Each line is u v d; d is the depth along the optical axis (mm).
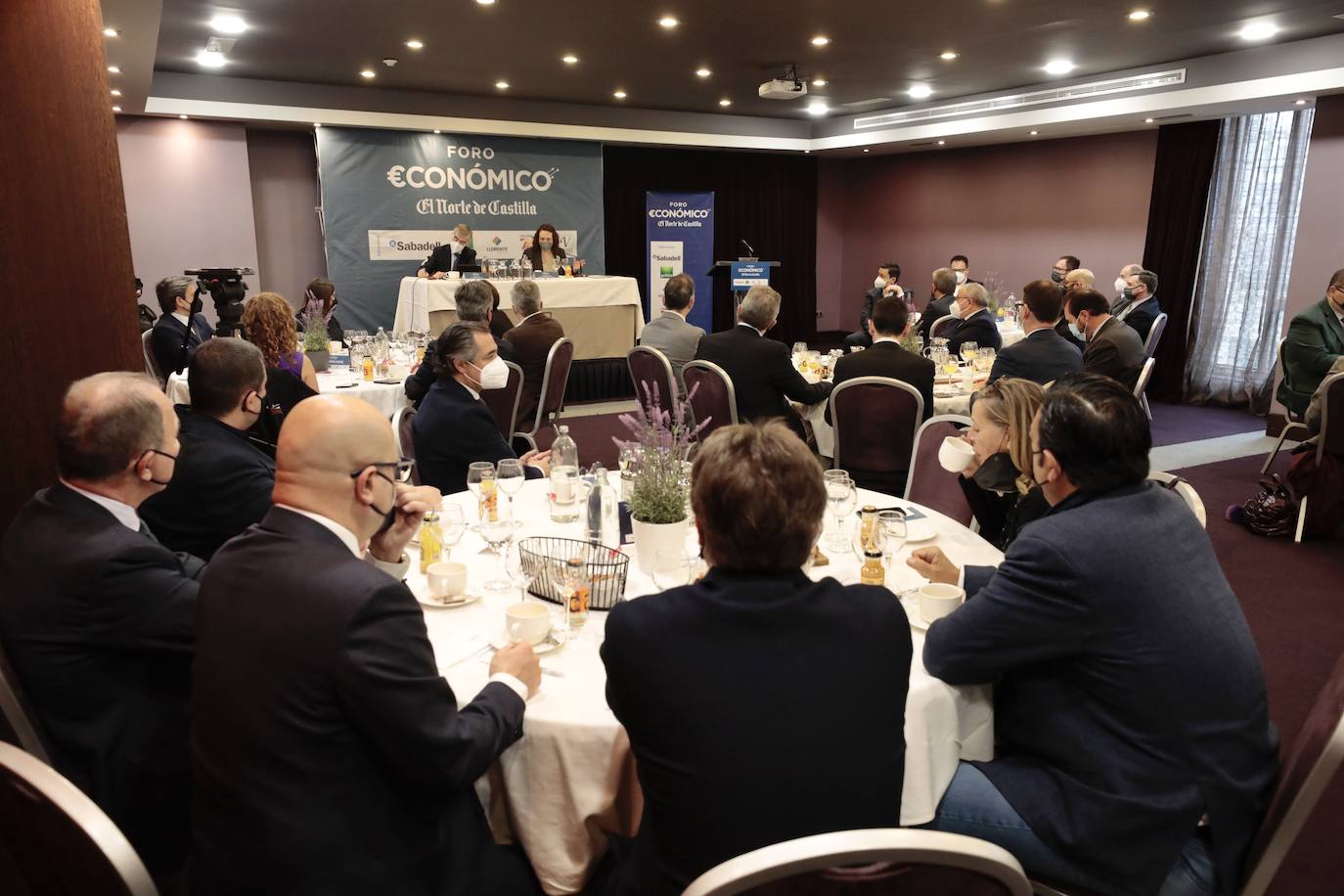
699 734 1035
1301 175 7566
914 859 891
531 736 1383
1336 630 3412
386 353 5156
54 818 1023
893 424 3668
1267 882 1271
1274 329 7805
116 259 2324
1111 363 5000
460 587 1767
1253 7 5637
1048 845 1432
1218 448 6488
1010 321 8000
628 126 9930
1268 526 4500
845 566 1937
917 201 11797
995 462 2215
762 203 12211
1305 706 2842
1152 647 1351
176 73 7723
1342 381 4148
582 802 1378
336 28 6211
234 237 8570
